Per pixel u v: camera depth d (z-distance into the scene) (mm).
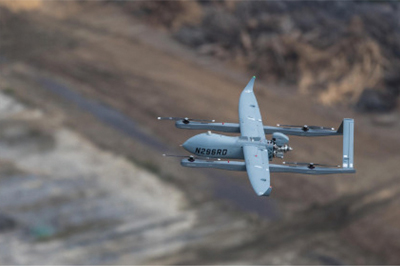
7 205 182625
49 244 169125
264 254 170375
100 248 168875
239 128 129750
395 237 181500
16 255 164000
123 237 173625
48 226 175750
